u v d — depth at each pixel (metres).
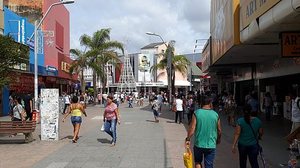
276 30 12.64
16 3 43.28
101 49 56.56
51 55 45.59
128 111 40.59
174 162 11.57
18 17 34.03
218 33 23.67
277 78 28.38
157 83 106.19
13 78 17.42
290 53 12.34
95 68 55.94
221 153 13.09
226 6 18.97
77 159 12.16
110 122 15.17
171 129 21.25
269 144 14.82
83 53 55.88
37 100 26.44
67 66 54.88
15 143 15.73
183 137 17.59
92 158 12.32
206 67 37.81
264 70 29.30
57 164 11.41
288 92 26.97
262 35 14.00
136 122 26.06
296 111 13.99
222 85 53.09
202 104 8.48
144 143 15.64
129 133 19.28
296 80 25.05
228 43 18.53
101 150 13.90
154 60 109.38
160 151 13.62
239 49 19.73
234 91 42.59
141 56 108.94
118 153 13.23
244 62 29.78
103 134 18.88
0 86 16.22
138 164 11.30
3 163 11.70
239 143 8.78
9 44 15.93
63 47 53.91
